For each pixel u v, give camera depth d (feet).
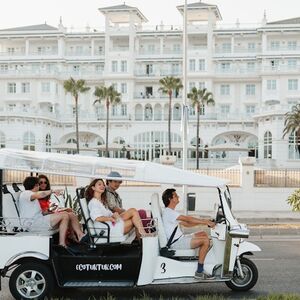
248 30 270.26
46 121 237.86
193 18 277.44
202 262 27.63
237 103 267.39
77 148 206.49
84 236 27.94
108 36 270.05
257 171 90.58
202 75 263.49
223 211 28.37
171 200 29.37
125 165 27.63
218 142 249.75
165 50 274.16
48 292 27.07
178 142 247.29
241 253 29.07
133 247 28.37
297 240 53.62
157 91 270.87
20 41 286.25
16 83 270.67
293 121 203.82
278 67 257.96
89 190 28.45
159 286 31.09
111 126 250.37
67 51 282.56
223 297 27.53
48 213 29.73
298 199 61.52
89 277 27.48
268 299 24.41
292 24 264.93
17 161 27.48
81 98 273.75
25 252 27.20
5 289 30.76
